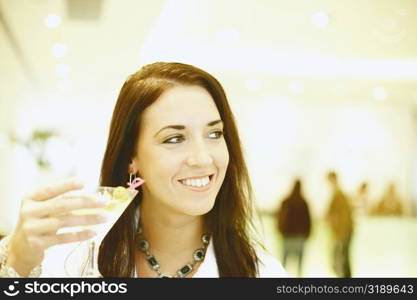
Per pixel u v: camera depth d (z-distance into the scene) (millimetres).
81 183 819
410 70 7824
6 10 4652
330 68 7738
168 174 1012
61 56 6367
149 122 1038
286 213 5863
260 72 7816
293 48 6543
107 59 6492
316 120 10438
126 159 1134
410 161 10844
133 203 1151
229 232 1158
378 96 10039
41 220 801
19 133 8125
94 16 4719
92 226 874
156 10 4453
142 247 1137
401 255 7098
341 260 5902
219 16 5012
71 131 8906
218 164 1046
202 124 1019
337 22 5230
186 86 1045
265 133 10234
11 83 7762
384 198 10398
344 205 6023
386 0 4562
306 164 10375
